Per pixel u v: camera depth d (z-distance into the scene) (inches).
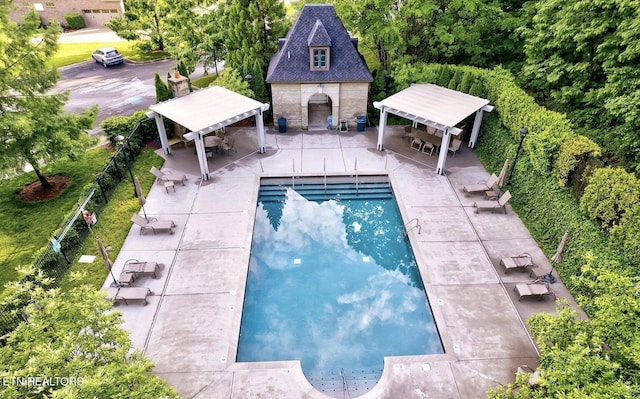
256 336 590.9
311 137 1063.6
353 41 1075.3
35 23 711.1
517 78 1044.5
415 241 729.6
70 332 360.2
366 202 862.5
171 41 1413.6
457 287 642.8
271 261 723.4
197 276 664.4
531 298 621.0
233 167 941.2
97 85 1401.3
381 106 933.2
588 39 787.4
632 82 690.2
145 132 1011.9
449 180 889.5
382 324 609.3
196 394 503.2
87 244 719.7
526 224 762.2
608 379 331.0
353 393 515.8
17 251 702.5
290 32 1037.2
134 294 608.1
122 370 371.2
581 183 636.1
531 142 740.0
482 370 526.6
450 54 1116.5
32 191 845.2
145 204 818.8
